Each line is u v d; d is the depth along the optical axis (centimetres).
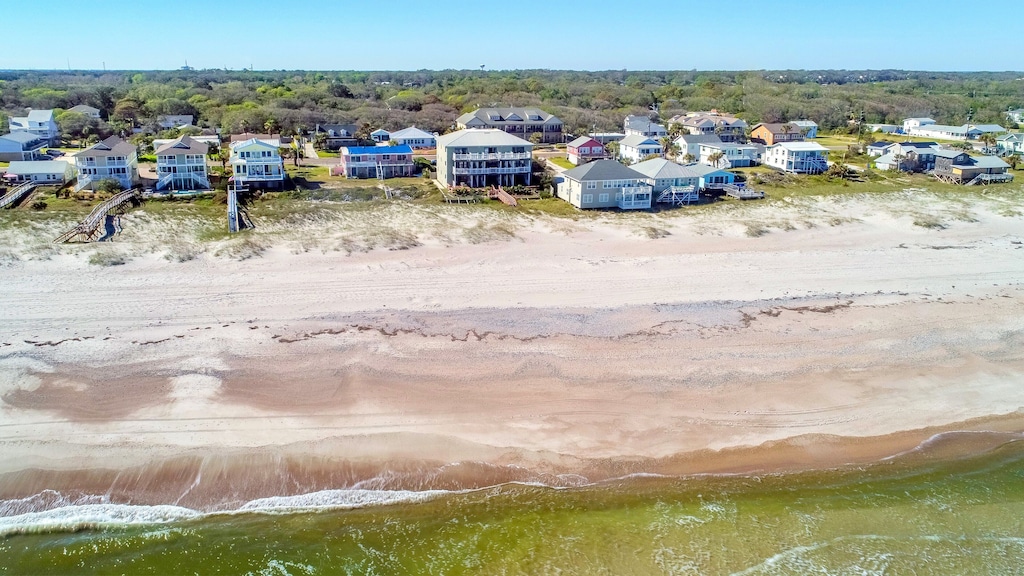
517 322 4616
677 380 3919
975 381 4041
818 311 4944
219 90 17900
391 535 2795
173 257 5634
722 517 2939
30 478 2984
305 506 2930
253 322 4519
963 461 3353
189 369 3850
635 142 11106
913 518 2962
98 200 7056
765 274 5788
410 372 3906
